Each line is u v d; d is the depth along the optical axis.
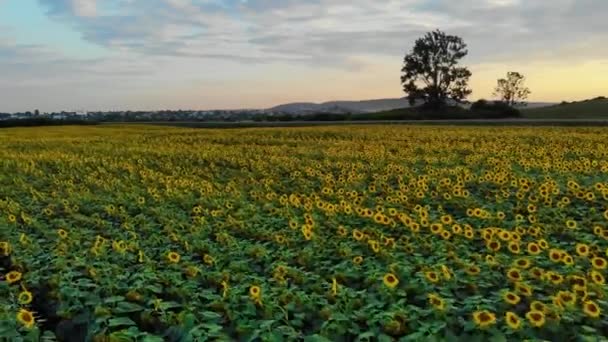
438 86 97.69
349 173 15.82
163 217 10.22
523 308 5.48
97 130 47.28
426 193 12.41
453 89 98.06
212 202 11.95
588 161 16.25
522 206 10.77
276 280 6.24
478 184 14.15
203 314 5.09
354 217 9.82
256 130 41.06
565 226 8.91
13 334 4.86
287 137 33.09
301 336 4.77
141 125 60.03
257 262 7.44
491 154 20.88
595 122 44.62
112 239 8.92
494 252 7.36
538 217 9.77
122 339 4.62
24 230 9.54
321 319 5.23
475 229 9.09
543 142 25.48
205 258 7.13
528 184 12.65
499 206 11.02
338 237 8.25
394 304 5.29
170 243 8.56
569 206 10.75
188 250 7.98
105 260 7.24
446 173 15.63
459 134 31.70
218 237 8.48
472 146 24.05
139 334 4.68
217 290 6.42
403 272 6.44
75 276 6.62
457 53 97.06
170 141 31.95
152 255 7.87
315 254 7.53
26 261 7.21
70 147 27.81
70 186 14.62
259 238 8.83
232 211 11.00
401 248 7.65
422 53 97.06
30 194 13.66
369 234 8.57
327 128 42.44
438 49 96.75
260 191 13.50
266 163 19.00
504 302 5.48
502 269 6.76
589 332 4.77
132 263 7.43
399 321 4.94
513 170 16.19
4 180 16.05
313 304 5.45
